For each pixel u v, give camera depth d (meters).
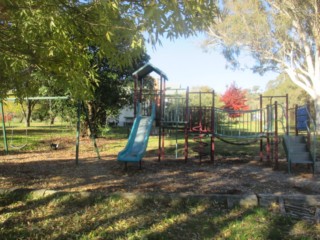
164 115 9.57
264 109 9.54
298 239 3.45
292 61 21.91
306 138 8.98
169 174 7.16
